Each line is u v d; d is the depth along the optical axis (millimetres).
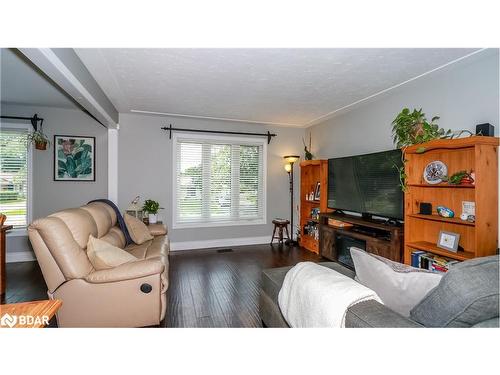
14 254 3855
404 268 1169
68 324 1830
